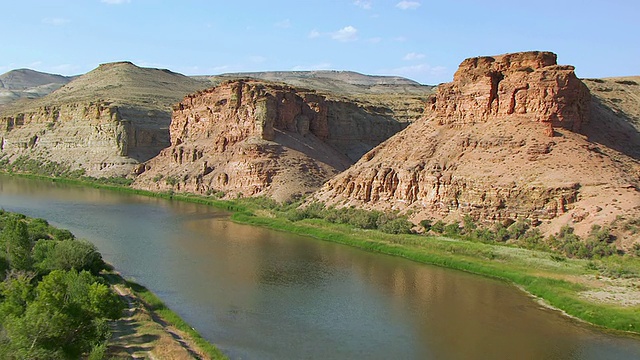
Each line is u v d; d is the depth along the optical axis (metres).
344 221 79.50
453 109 83.19
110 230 76.88
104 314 35.41
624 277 52.03
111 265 56.97
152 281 52.81
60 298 32.62
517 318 44.94
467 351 38.62
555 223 63.94
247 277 54.97
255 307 46.41
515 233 65.19
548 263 57.06
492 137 75.44
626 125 90.31
